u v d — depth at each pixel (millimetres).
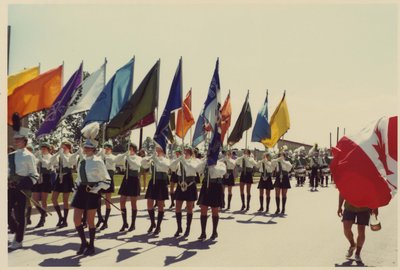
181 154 9336
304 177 27547
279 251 7895
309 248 8188
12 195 7680
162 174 9516
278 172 13195
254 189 23578
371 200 6980
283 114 14461
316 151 24031
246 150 14070
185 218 12023
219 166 8945
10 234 8664
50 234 9031
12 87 10844
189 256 7426
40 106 11195
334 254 7727
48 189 9984
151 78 9977
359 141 7301
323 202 16531
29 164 7742
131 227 9820
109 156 10125
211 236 9008
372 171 7023
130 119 10156
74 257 7176
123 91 10688
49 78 11250
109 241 8547
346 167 7172
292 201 16953
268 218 12141
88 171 7266
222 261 7086
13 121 8555
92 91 10797
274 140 14414
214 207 8930
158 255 7465
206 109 9367
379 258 7477
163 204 9531
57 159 10008
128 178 9789
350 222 7281
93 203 7359
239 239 8992
